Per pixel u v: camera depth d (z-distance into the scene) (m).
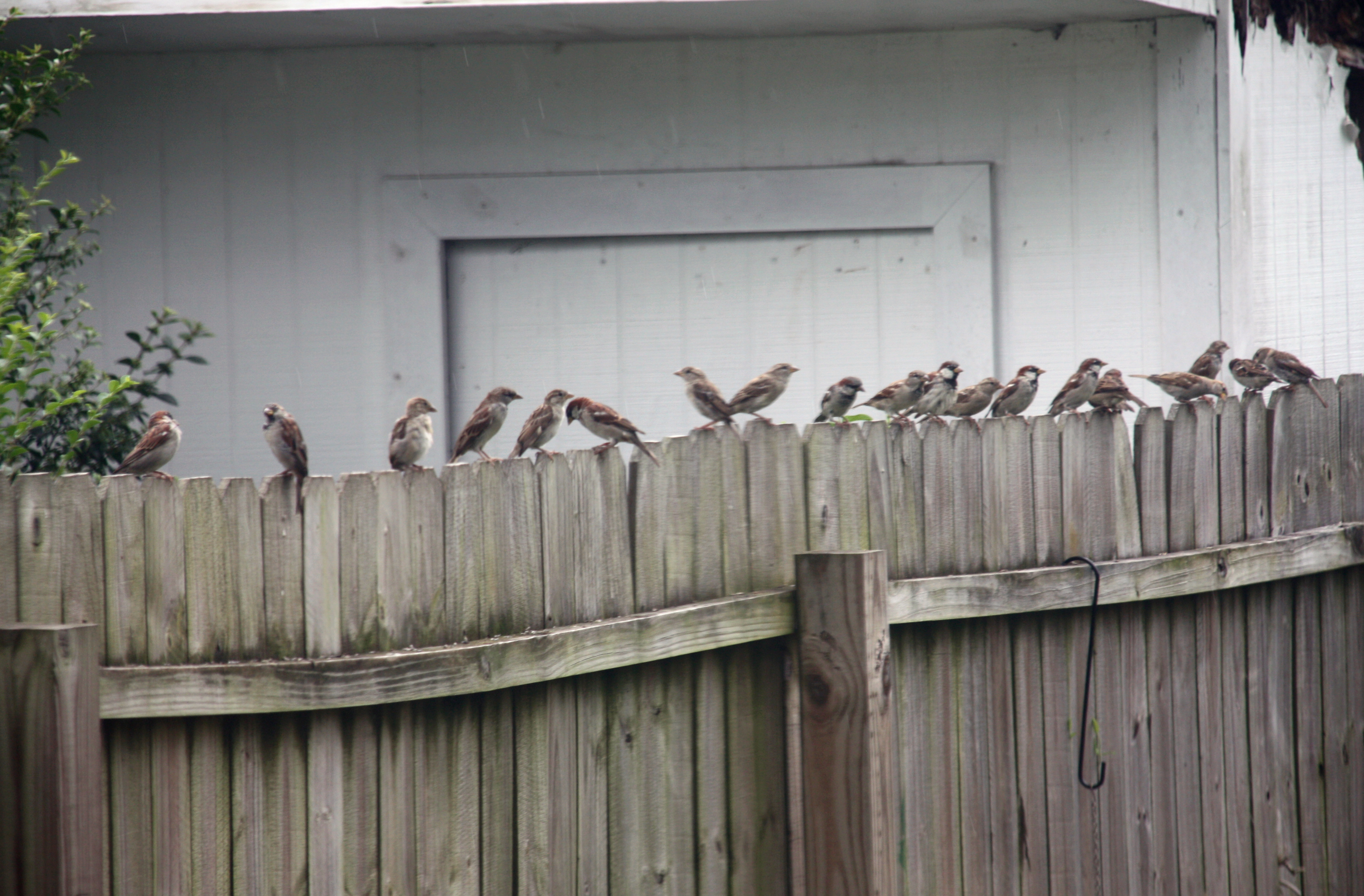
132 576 6.66
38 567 6.63
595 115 14.89
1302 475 11.06
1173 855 9.90
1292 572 10.62
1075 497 9.66
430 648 7.11
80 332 13.85
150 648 6.68
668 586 8.16
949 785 8.89
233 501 6.77
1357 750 11.37
